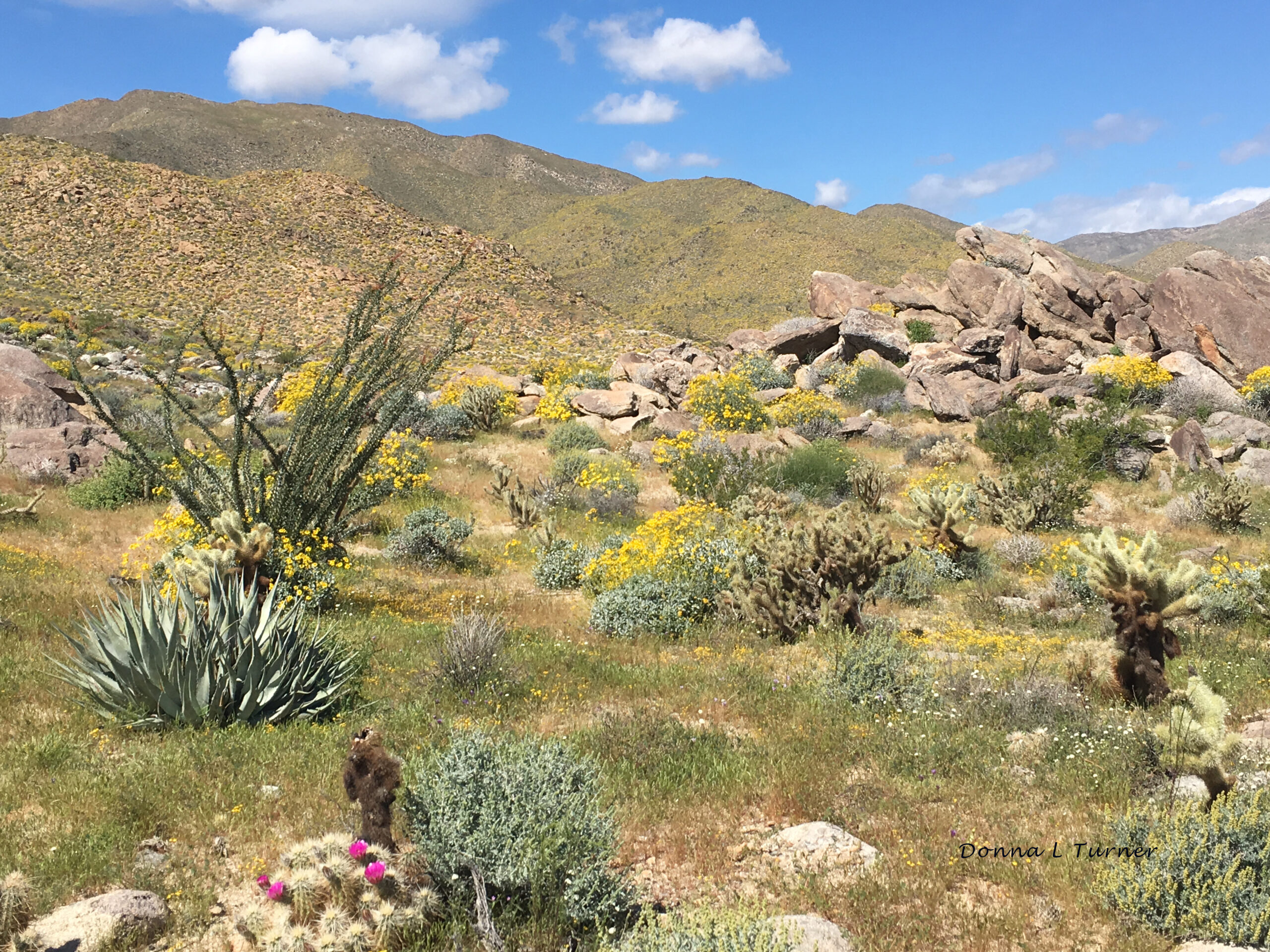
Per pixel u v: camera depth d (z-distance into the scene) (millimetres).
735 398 28984
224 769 6203
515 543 16875
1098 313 36781
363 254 91250
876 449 26609
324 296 76000
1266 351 33812
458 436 28016
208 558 9539
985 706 8016
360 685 8344
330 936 3871
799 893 4965
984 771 6723
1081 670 9055
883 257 196375
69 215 81250
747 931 3799
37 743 6363
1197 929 4480
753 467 21859
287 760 6391
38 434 20953
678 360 39375
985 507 20141
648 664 9875
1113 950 4414
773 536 11984
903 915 4754
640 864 5391
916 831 5727
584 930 4453
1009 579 15477
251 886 4824
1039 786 6484
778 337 39812
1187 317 35344
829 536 11133
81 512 17359
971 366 33406
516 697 8398
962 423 29156
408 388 12188
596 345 73000
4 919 4180
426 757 6328
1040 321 36812
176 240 81875
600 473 22016
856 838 5652
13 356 24547
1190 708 5770
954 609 13664
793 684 8969
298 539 11562
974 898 4977
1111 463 24078
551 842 4578
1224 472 23938
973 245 40156
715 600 12078
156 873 4859
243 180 105000
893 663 8625
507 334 73125
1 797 5516
